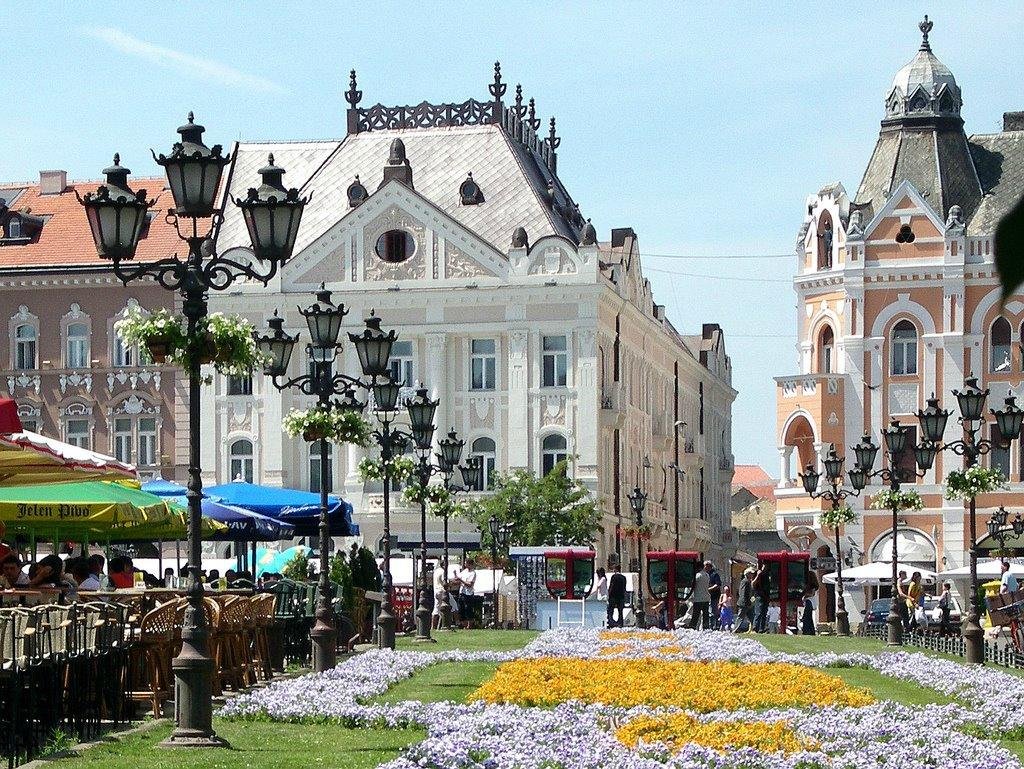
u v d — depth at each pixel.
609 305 91.00
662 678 29.44
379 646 41.91
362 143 95.12
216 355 20.73
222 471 90.19
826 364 89.69
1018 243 5.11
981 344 86.25
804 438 89.62
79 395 89.94
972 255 86.44
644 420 101.81
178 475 89.44
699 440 123.88
